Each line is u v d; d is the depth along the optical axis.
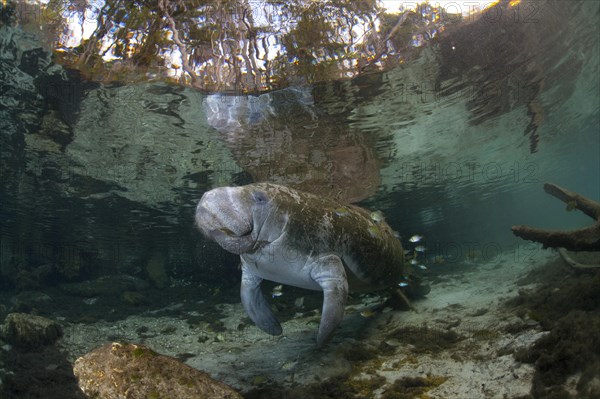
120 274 14.87
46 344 6.59
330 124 9.30
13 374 5.18
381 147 11.23
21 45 6.45
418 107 9.19
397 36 6.84
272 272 4.96
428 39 6.99
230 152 10.45
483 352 4.48
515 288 7.59
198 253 13.93
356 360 5.00
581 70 10.43
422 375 4.21
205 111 8.28
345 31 6.66
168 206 14.24
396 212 19.80
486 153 14.48
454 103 9.48
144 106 8.06
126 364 3.24
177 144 9.91
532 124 13.21
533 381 3.36
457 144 12.50
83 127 9.01
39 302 10.88
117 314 9.93
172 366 3.36
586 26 8.27
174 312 10.13
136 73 6.93
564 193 6.06
